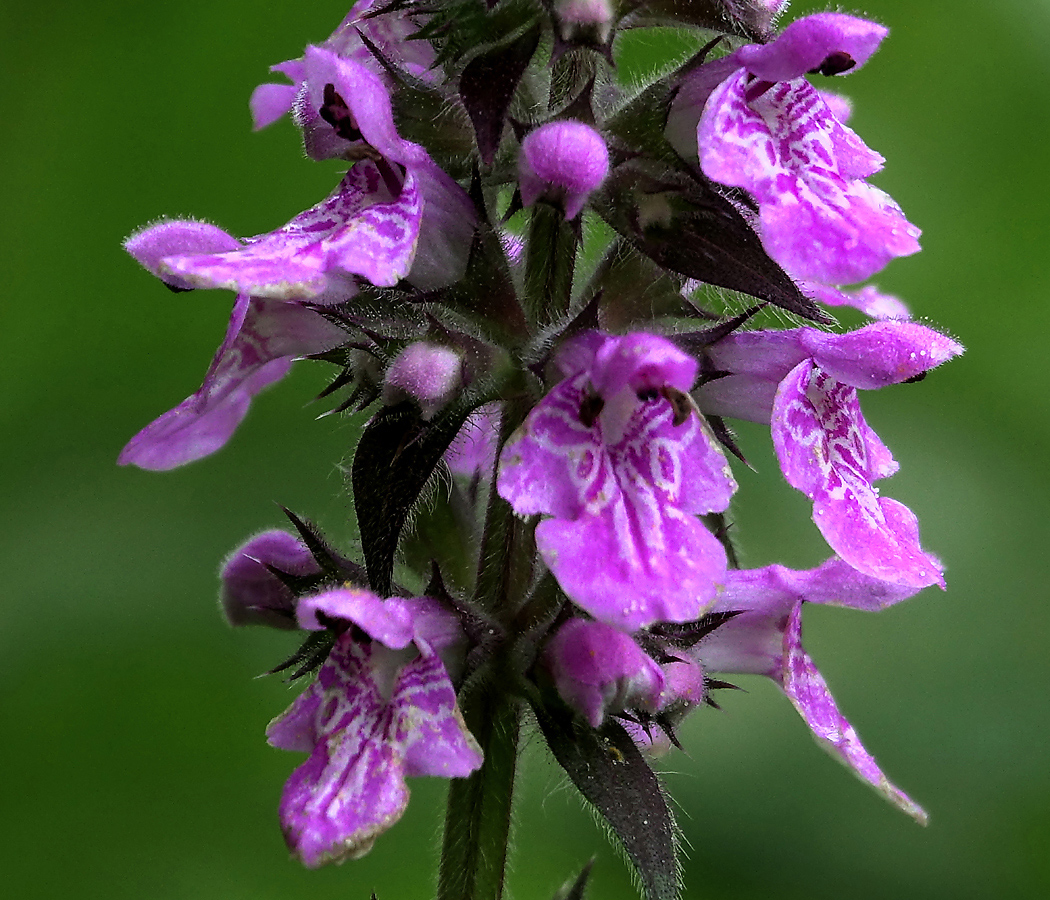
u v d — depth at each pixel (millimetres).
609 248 186
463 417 178
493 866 185
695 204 178
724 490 174
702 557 173
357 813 174
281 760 218
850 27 176
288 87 194
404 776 175
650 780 177
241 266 175
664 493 174
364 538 176
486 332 181
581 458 174
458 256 181
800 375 182
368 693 177
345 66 177
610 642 177
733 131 177
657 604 171
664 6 179
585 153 174
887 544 180
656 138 179
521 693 180
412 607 179
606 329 185
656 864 175
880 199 177
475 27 177
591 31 175
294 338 187
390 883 216
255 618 193
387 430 177
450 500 188
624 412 176
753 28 180
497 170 182
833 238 175
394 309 181
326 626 178
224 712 219
